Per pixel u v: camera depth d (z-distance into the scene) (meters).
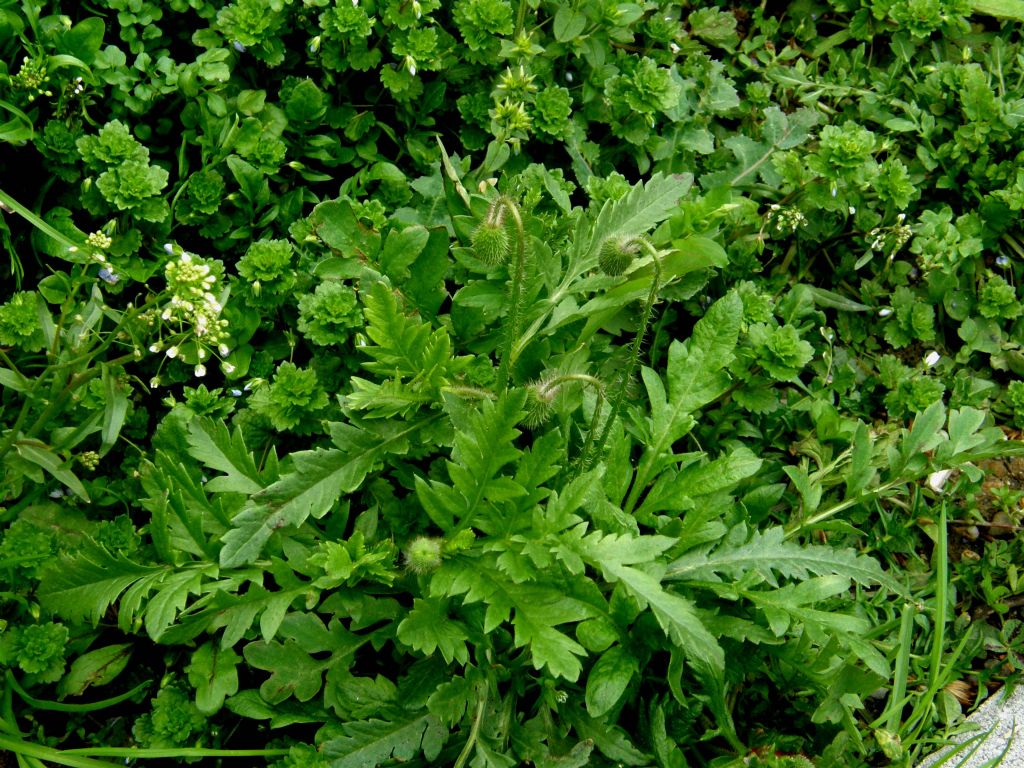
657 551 0.48
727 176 0.66
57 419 0.53
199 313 0.49
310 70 0.62
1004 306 0.67
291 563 0.50
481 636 0.50
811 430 0.62
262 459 0.55
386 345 0.51
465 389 0.50
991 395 0.67
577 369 0.55
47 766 0.50
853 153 0.63
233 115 0.59
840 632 0.50
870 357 0.66
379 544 0.50
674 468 0.56
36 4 0.55
